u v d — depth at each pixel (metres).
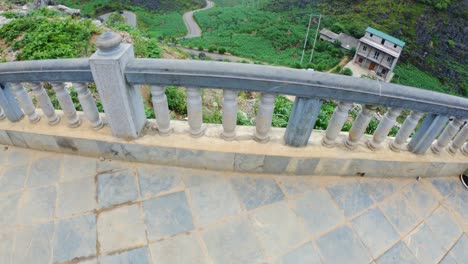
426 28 36.53
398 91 2.05
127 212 2.29
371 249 2.21
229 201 2.43
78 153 2.71
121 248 2.07
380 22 38.09
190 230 2.21
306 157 2.51
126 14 52.69
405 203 2.59
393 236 2.32
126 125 2.40
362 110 2.30
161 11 57.72
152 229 2.19
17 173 2.54
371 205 2.53
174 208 2.34
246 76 1.94
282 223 2.31
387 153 2.68
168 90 5.52
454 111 2.26
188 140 2.55
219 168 2.64
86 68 2.01
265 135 2.53
